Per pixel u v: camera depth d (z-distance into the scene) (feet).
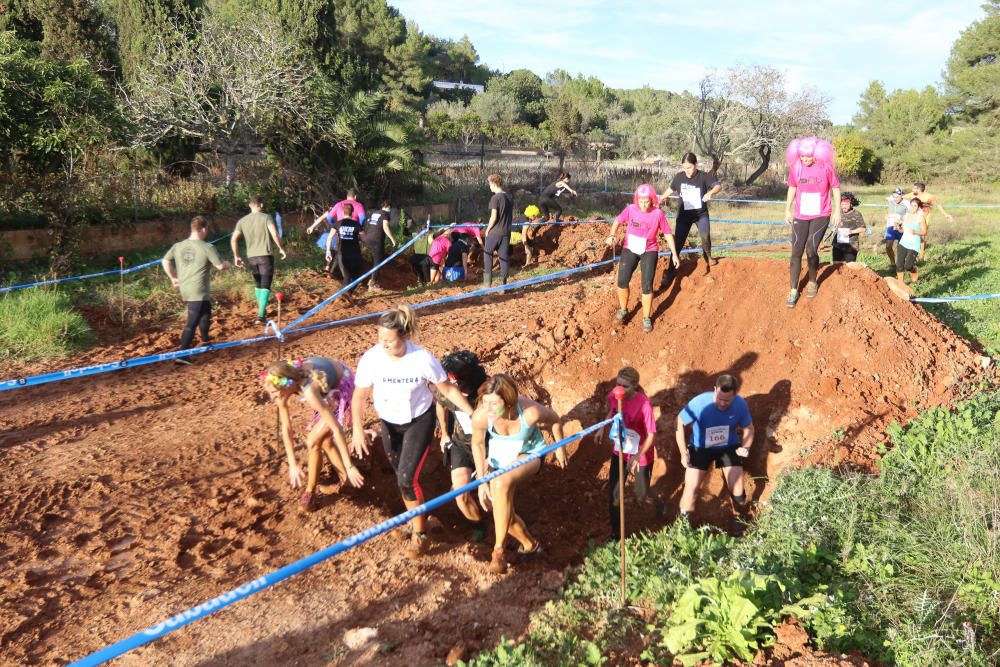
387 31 167.12
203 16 56.44
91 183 40.16
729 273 26.30
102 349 30.78
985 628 13.62
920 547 15.79
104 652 9.04
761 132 101.24
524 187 75.46
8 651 13.37
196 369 29.01
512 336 29.01
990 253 45.09
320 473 20.57
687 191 26.17
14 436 22.36
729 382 18.78
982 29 127.44
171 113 47.57
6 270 36.83
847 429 20.88
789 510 17.46
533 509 21.18
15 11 62.44
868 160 131.75
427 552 17.43
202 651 13.57
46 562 16.20
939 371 23.12
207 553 16.87
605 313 26.76
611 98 255.50
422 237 46.39
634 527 20.34
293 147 51.37
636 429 19.31
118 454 21.17
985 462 17.92
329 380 18.74
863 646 13.08
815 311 24.11
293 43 50.96
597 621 14.47
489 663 13.02
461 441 18.58
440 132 122.01
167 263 29.07
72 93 38.19
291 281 41.06
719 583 13.84
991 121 123.95
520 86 204.33
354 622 14.57
